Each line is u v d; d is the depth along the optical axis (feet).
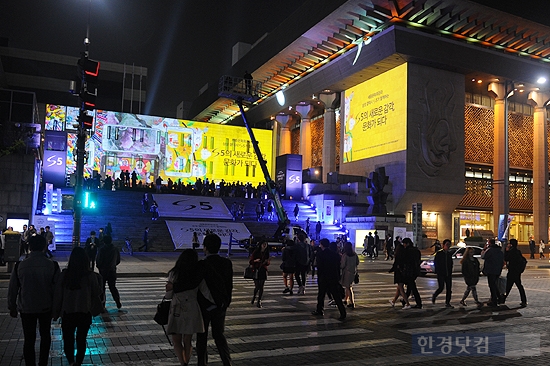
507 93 107.76
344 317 33.81
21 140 100.78
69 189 127.03
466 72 168.14
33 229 72.38
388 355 24.08
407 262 39.24
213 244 20.68
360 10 154.81
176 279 18.61
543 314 37.65
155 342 25.91
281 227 112.98
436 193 163.32
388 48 152.87
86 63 55.62
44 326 19.66
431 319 34.53
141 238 111.24
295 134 238.89
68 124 198.70
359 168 181.47
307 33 172.55
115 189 140.46
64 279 19.58
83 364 21.72
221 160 226.99
